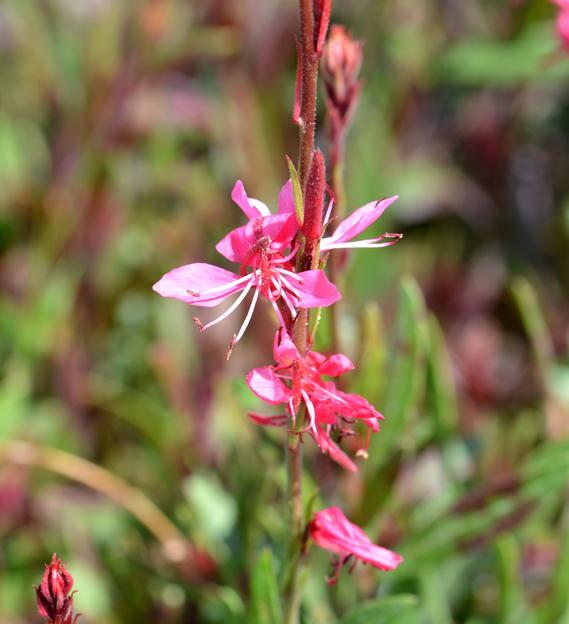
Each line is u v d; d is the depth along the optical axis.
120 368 0.50
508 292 0.54
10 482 0.41
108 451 0.46
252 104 0.53
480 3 0.59
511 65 0.51
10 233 0.49
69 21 0.56
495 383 0.50
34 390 0.47
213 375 0.42
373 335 0.34
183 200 0.53
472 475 0.37
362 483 0.35
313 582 0.36
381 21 0.56
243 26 0.54
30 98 0.57
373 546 0.29
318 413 0.28
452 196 0.56
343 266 0.33
